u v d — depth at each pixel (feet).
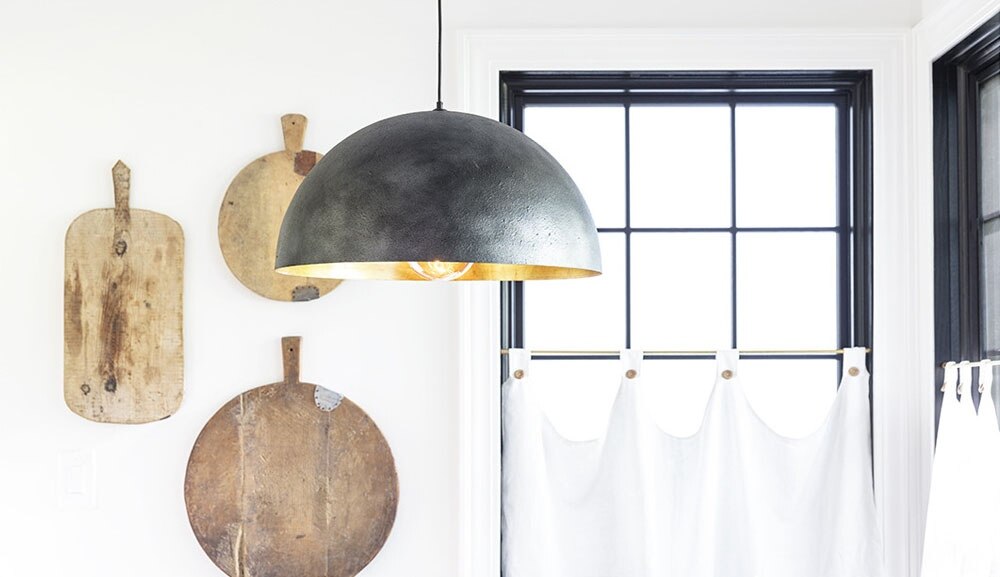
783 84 7.68
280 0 7.54
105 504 7.36
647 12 7.54
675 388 7.71
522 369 7.49
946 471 6.62
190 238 7.46
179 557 7.36
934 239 7.16
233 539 7.31
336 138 7.51
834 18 7.53
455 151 3.69
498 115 7.54
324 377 7.43
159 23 7.52
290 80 7.52
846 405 7.44
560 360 7.72
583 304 7.78
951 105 7.17
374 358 7.43
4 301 7.40
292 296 7.39
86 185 7.46
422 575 7.36
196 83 7.51
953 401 6.75
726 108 7.83
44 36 7.48
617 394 7.49
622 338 7.76
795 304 7.77
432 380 7.41
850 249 7.73
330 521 7.34
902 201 7.41
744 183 7.80
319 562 7.33
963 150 7.07
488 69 7.49
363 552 7.32
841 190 7.77
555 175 3.90
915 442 7.34
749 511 7.41
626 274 7.78
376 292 7.44
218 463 7.34
